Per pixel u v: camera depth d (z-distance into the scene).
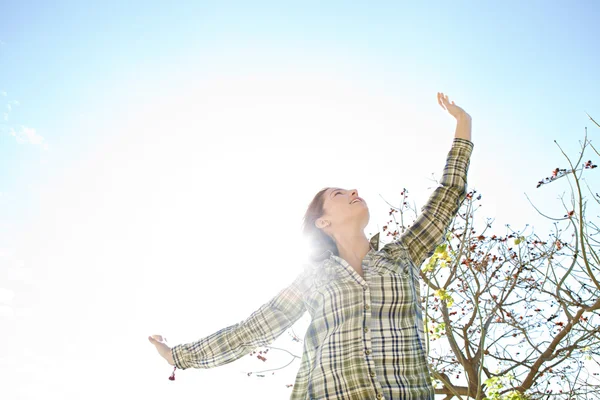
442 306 5.14
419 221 2.14
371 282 1.84
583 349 5.21
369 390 1.60
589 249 4.54
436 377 4.99
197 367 2.13
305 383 1.85
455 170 2.23
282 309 2.09
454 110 2.42
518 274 5.10
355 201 2.24
